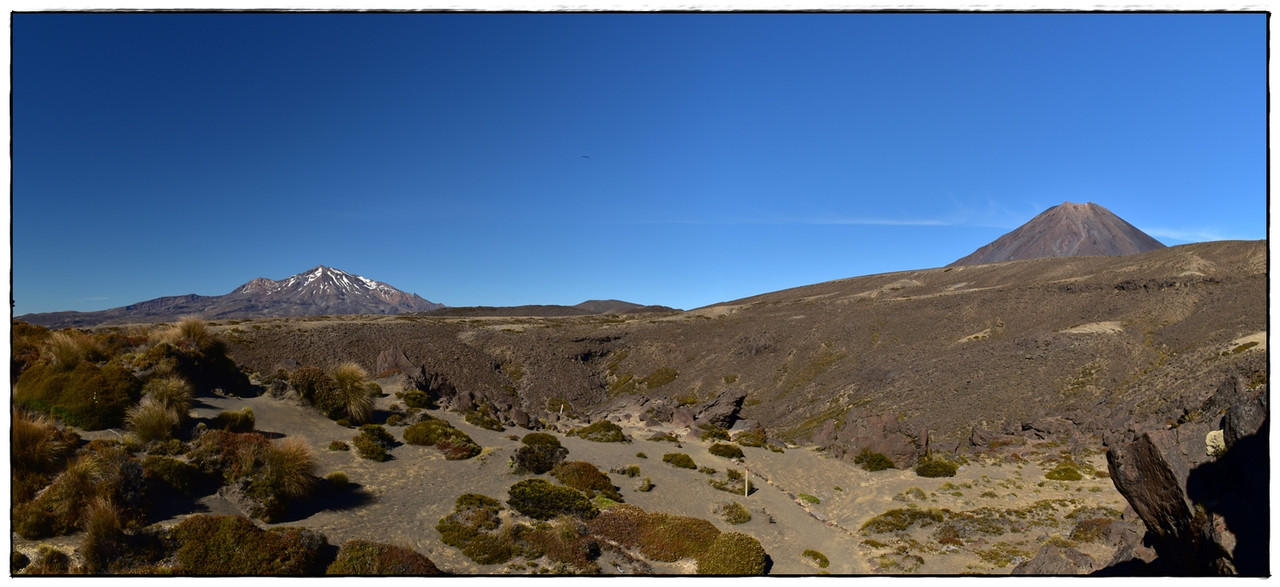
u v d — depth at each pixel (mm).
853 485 35750
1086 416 51312
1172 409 40125
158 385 20594
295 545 14164
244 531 13883
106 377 19578
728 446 40469
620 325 142250
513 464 26594
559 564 16953
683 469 33906
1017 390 62875
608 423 43094
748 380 103438
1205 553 10141
